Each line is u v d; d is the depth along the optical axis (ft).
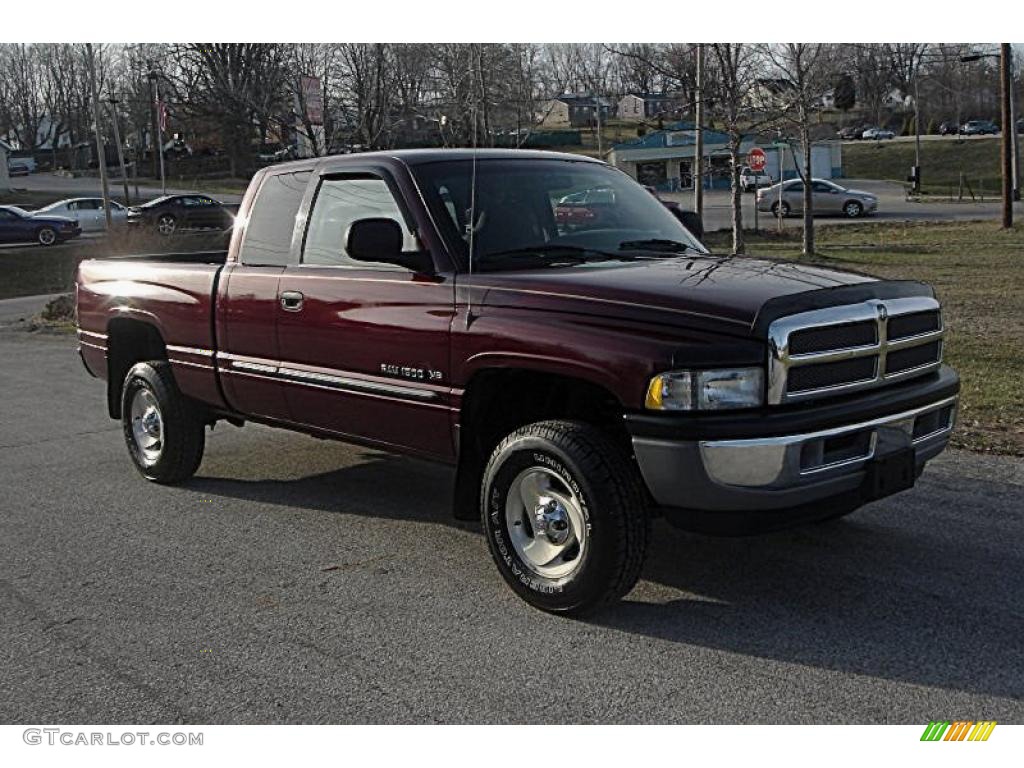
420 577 17.13
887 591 15.88
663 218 19.54
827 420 14.08
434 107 64.90
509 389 16.61
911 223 113.70
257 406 20.48
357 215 18.44
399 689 13.21
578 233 18.10
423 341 16.70
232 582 17.08
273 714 12.69
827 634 14.44
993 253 75.72
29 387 38.45
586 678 13.37
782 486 13.87
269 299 19.47
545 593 15.25
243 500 21.91
